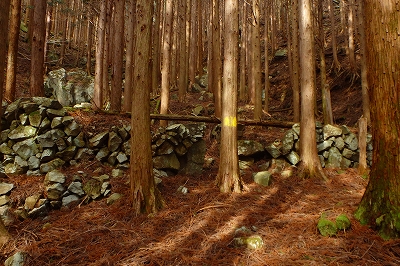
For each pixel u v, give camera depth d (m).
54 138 5.33
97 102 7.82
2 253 3.11
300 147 6.36
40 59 6.78
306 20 6.42
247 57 16.69
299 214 4.03
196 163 6.23
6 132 5.21
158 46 14.32
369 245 2.96
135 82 4.42
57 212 4.25
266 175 5.73
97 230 3.62
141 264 2.83
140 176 4.26
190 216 4.04
